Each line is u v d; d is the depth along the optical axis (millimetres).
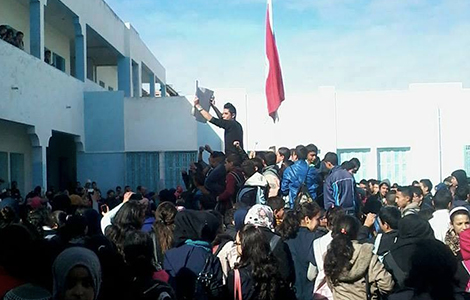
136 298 3611
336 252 4562
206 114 8688
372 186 12703
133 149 20297
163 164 20234
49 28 21062
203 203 7562
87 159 20203
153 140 20266
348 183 8125
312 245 5473
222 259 5215
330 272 4578
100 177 20141
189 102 20203
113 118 20219
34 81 15484
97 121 20250
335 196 8094
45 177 16156
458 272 4543
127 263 3770
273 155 9336
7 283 3418
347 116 19484
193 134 20094
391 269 4562
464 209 5664
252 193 7402
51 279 3518
